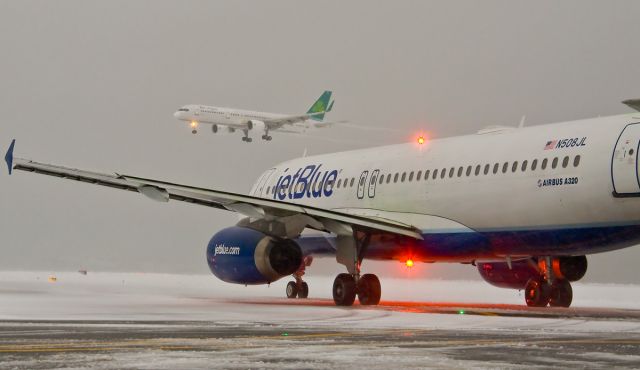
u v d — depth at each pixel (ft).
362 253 171.22
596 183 142.10
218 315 132.46
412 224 172.45
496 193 156.66
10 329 104.22
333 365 73.46
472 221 161.68
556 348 85.81
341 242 170.81
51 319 120.98
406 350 83.66
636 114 142.20
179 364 73.46
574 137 147.33
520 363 75.00
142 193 149.69
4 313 134.21
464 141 168.55
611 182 140.46
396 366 73.05
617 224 142.00
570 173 145.48
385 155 183.42
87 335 96.73
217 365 73.05
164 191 149.48
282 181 209.36
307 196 199.82
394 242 174.60
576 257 173.27
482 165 160.25
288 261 164.76
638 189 137.59
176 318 125.18
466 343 90.48
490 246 161.38
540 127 156.35
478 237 161.48
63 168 145.18
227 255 169.68
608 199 141.28
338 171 192.65
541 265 174.81
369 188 182.80
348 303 169.78
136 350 82.64
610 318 135.23
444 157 168.86
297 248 166.09
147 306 157.07
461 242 164.35
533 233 152.97
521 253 159.43
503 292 301.63
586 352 82.48
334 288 170.30
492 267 188.14
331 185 193.06
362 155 190.49
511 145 156.97
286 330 104.58
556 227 149.28
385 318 128.67
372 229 168.25
